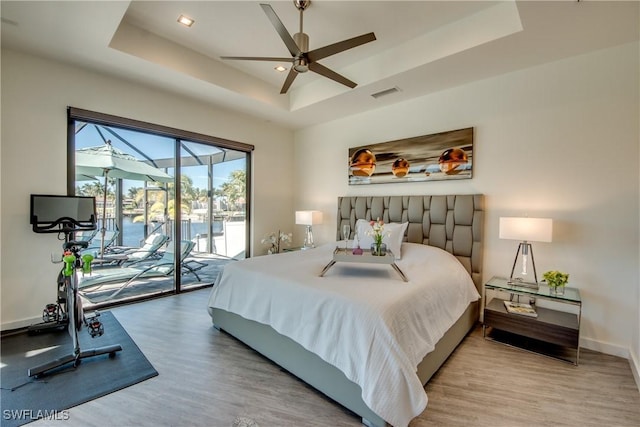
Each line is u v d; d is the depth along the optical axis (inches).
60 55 106.7
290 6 93.7
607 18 81.4
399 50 116.9
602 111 98.1
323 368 71.8
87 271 87.7
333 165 183.9
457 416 66.0
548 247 108.1
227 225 178.5
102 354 90.5
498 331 112.4
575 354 95.0
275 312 84.4
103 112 122.0
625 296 94.0
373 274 92.9
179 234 156.3
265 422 64.1
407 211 142.9
